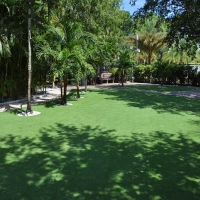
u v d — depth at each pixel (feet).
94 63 36.70
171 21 41.14
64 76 28.04
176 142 15.78
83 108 27.78
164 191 9.57
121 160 12.66
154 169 11.60
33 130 18.30
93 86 59.31
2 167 11.67
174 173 11.20
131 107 28.73
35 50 28.19
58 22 32.60
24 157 12.97
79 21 41.73
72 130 18.43
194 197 9.17
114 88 54.08
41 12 18.69
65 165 11.95
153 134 17.54
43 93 39.93
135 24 48.06
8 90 32.17
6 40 23.43
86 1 39.93
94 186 9.87
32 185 9.92
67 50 26.86
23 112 24.59
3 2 23.71
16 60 31.35
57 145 14.97
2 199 8.87
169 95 41.16
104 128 19.07
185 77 61.82
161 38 92.89
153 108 28.14
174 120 22.03
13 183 10.08
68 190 9.53
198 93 44.39
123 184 10.08
